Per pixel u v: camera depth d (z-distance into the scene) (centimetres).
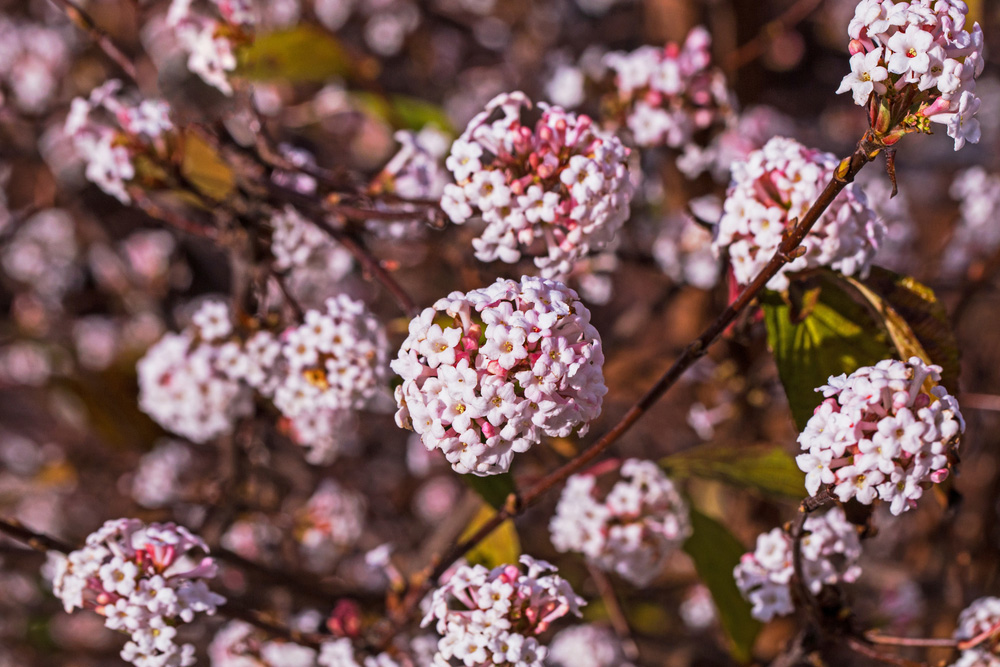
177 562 74
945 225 125
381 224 84
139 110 81
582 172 74
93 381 122
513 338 68
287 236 83
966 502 105
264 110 95
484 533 77
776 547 77
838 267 75
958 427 68
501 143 75
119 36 133
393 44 167
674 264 94
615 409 113
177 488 115
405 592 83
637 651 90
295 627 88
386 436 137
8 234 127
